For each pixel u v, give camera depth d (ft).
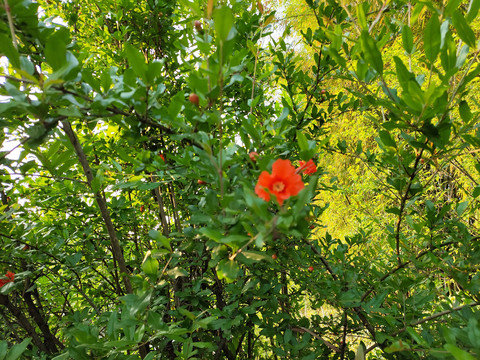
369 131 15.34
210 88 3.32
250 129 4.18
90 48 9.25
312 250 7.00
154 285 3.91
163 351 6.27
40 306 7.91
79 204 7.52
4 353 3.57
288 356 5.98
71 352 3.86
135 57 3.05
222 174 3.51
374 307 5.02
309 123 7.57
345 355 6.12
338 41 4.24
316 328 6.58
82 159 4.83
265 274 6.97
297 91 8.59
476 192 4.97
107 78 3.53
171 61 8.91
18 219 5.88
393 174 4.89
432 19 3.20
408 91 3.21
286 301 8.03
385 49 13.73
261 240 2.55
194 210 4.90
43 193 7.79
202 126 4.07
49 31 3.82
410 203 4.63
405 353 4.09
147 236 9.52
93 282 9.28
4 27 3.37
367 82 4.58
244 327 6.59
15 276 5.61
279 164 2.93
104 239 7.98
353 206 14.61
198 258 6.84
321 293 5.82
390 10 5.16
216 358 7.09
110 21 9.23
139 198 9.53
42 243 6.97
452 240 5.00
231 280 3.08
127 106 3.51
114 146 7.70
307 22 17.39
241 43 7.01
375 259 7.45
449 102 3.39
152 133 7.20
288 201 2.79
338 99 7.25
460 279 4.35
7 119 4.01
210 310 6.01
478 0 3.02
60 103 3.25
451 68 3.27
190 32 5.92
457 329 3.19
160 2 8.23
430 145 4.08
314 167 3.32
